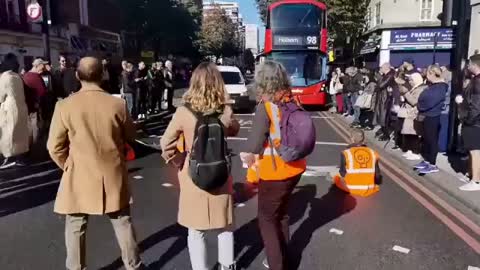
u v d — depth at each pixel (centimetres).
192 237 329
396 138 968
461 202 580
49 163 782
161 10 4534
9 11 2809
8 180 672
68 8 3584
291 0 1781
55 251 420
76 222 337
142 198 590
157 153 889
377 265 396
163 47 5334
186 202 322
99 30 4166
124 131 344
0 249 423
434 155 722
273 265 353
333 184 666
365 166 557
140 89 1294
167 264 394
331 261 404
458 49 846
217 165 303
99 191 325
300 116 331
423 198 602
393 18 2669
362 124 1346
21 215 520
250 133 338
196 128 306
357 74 1469
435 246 439
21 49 2886
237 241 448
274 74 337
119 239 349
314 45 1766
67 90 1024
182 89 3369
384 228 488
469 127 602
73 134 323
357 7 2797
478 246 440
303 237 461
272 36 1780
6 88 718
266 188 345
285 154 331
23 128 746
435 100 705
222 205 323
